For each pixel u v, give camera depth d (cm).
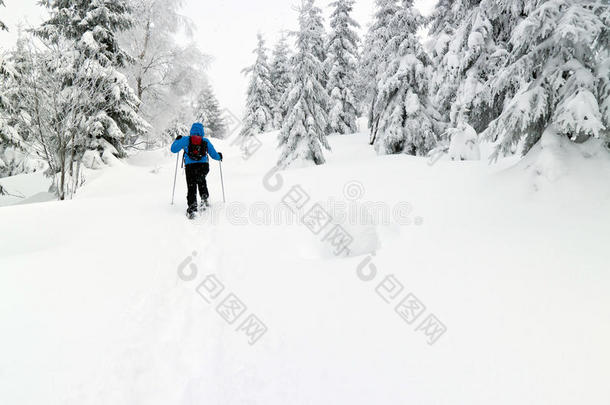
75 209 555
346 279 292
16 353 190
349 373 176
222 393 169
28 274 301
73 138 928
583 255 252
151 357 198
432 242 347
